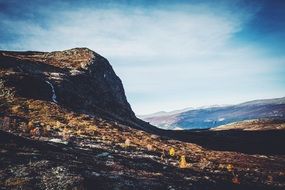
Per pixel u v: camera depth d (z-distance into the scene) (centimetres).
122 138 4184
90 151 2880
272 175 3497
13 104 4669
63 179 1855
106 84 8431
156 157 3256
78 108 5978
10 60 6544
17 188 1664
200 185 2456
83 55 9150
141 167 2636
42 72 6769
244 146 7400
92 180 1948
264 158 5322
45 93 5638
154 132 7919
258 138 9144
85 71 8019
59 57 8994
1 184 1677
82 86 7156
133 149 3525
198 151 4753
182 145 5112
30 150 2327
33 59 8150
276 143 8075
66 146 2867
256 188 2755
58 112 4853
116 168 2394
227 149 6544
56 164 2114
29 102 4922
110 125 5097
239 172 3347
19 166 1956
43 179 1822
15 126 3462
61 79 6681
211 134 10469
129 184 2047
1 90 5097
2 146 2244
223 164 3691
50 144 2752
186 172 2819
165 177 2441
